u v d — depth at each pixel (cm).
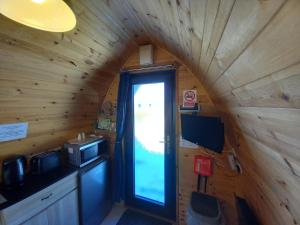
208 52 81
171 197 220
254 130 79
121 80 228
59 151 195
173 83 208
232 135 150
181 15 74
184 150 205
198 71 151
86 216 190
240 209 137
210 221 141
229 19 44
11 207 120
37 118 171
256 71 48
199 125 159
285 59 34
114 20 147
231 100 95
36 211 137
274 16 31
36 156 169
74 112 215
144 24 152
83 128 242
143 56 208
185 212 210
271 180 82
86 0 117
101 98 248
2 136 145
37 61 135
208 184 197
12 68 124
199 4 53
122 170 239
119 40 180
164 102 214
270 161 73
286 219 77
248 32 40
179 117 205
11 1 68
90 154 206
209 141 147
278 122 51
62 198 162
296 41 30
